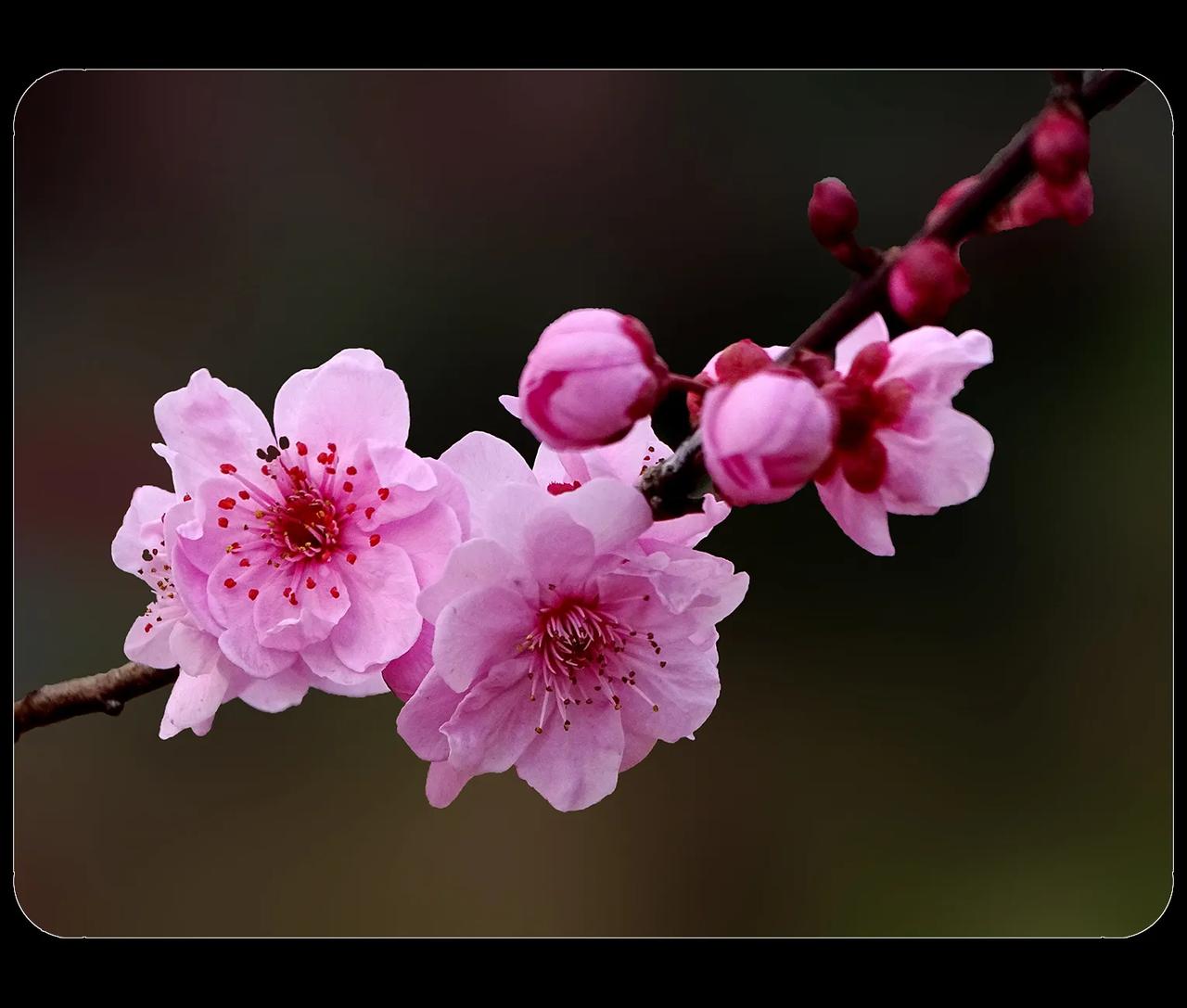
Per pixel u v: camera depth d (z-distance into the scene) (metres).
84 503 1.01
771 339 1.04
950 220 0.56
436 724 0.58
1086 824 1.01
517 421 1.03
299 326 1.04
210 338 1.04
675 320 1.04
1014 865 1.00
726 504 0.57
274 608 0.59
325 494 0.59
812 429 0.55
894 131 1.04
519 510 0.57
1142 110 1.04
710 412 0.55
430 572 0.59
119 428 1.02
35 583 0.99
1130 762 1.02
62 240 1.04
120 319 1.04
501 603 0.58
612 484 0.57
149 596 0.99
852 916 0.99
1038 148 0.56
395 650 0.59
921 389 0.56
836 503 0.57
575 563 0.57
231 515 0.59
